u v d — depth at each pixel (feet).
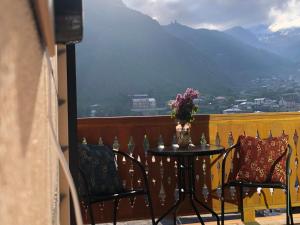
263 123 15.69
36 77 2.36
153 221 13.29
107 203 14.52
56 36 2.71
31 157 2.34
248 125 15.61
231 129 15.53
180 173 14.11
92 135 14.58
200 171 15.23
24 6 2.24
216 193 15.29
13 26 2.21
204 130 15.37
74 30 2.70
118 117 14.74
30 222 2.34
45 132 2.66
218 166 15.28
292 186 15.80
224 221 15.39
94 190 12.56
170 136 15.10
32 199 2.35
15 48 2.22
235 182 13.58
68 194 4.58
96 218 14.44
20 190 2.27
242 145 14.33
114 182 12.86
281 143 13.94
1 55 2.16
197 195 15.23
